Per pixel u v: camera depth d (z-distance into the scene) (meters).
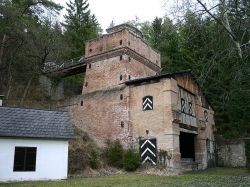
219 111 34.25
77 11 49.91
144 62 32.16
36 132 19.00
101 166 23.31
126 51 29.55
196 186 14.62
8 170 17.77
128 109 26.45
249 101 29.33
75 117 30.52
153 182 16.59
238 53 13.06
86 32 46.03
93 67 31.80
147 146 24.56
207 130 31.20
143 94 25.97
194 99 29.58
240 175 21.20
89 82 31.62
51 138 19.38
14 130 18.39
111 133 27.09
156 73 34.28
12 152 18.08
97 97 29.22
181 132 26.83
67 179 18.81
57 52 34.50
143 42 32.59
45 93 34.47
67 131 20.19
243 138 31.30
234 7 12.95
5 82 32.25
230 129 33.28
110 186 14.85
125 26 32.16
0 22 28.88
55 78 36.06
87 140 27.53
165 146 23.59
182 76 27.17
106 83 29.98
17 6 32.38
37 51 31.73
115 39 30.58
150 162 24.08
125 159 23.86
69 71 35.69
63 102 32.12
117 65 29.62
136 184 15.62
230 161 31.77
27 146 18.61
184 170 25.06
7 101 30.39
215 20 13.27
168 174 21.77
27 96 33.16
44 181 17.64
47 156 19.11
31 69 32.94
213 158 31.47
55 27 33.94
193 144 29.50
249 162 25.31
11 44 31.17
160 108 24.62
